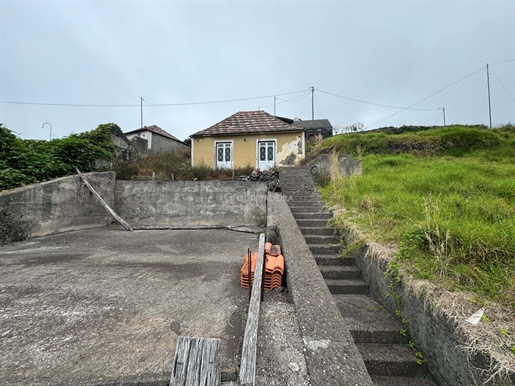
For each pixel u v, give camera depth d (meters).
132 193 8.56
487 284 1.75
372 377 1.85
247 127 12.30
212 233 6.91
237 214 8.35
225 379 1.58
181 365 1.48
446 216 2.82
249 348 1.69
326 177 7.52
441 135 12.03
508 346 1.31
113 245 5.38
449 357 1.59
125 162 10.15
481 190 4.40
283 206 5.18
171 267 3.89
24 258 4.32
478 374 1.34
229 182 8.44
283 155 11.48
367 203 4.00
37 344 1.94
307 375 1.57
